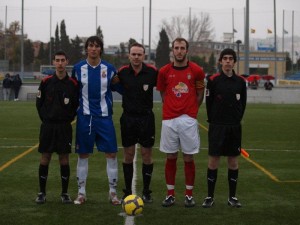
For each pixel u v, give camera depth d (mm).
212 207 6504
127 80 6477
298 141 13617
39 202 6602
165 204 6523
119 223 5730
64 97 6418
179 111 6398
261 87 41031
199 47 66125
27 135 14555
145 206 6535
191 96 6430
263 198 7020
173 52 6406
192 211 6297
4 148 11844
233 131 6395
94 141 6613
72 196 7086
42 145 6516
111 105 6645
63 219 5871
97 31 56656
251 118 20891
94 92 6492
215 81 6379
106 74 6508
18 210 6273
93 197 7008
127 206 5980
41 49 70562
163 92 6559
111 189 6676
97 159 10156
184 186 7746
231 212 6258
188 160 6512
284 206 6574
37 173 8719
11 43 62406
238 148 6453
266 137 14539
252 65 66875
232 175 6555
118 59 58469
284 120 20047
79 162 6684
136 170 8984
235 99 6344
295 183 8039
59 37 64938
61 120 6465
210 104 6480
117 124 17781
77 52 62219
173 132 6441
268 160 10344
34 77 50781
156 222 5781
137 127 6535
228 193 7320
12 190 7406
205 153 11148
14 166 9422
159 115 21531
